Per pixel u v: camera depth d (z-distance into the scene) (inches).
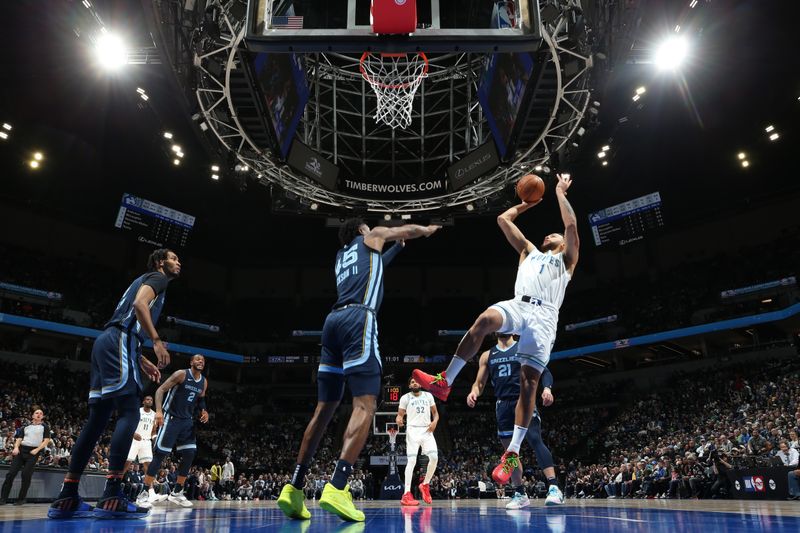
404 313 1673.2
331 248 1649.9
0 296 1182.3
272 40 323.3
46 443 345.1
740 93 1007.0
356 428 134.2
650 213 1392.7
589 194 1397.6
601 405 1332.4
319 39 323.3
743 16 781.3
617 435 1160.8
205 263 1638.8
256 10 327.0
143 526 118.6
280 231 1563.7
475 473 1105.4
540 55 493.4
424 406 316.5
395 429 582.6
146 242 1395.2
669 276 1425.9
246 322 1643.7
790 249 1243.2
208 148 680.4
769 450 555.2
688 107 1053.2
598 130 956.0
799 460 458.6
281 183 731.4
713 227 1413.6
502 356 252.8
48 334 1226.6
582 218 1497.3
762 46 866.1
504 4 349.1
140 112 1038.4
